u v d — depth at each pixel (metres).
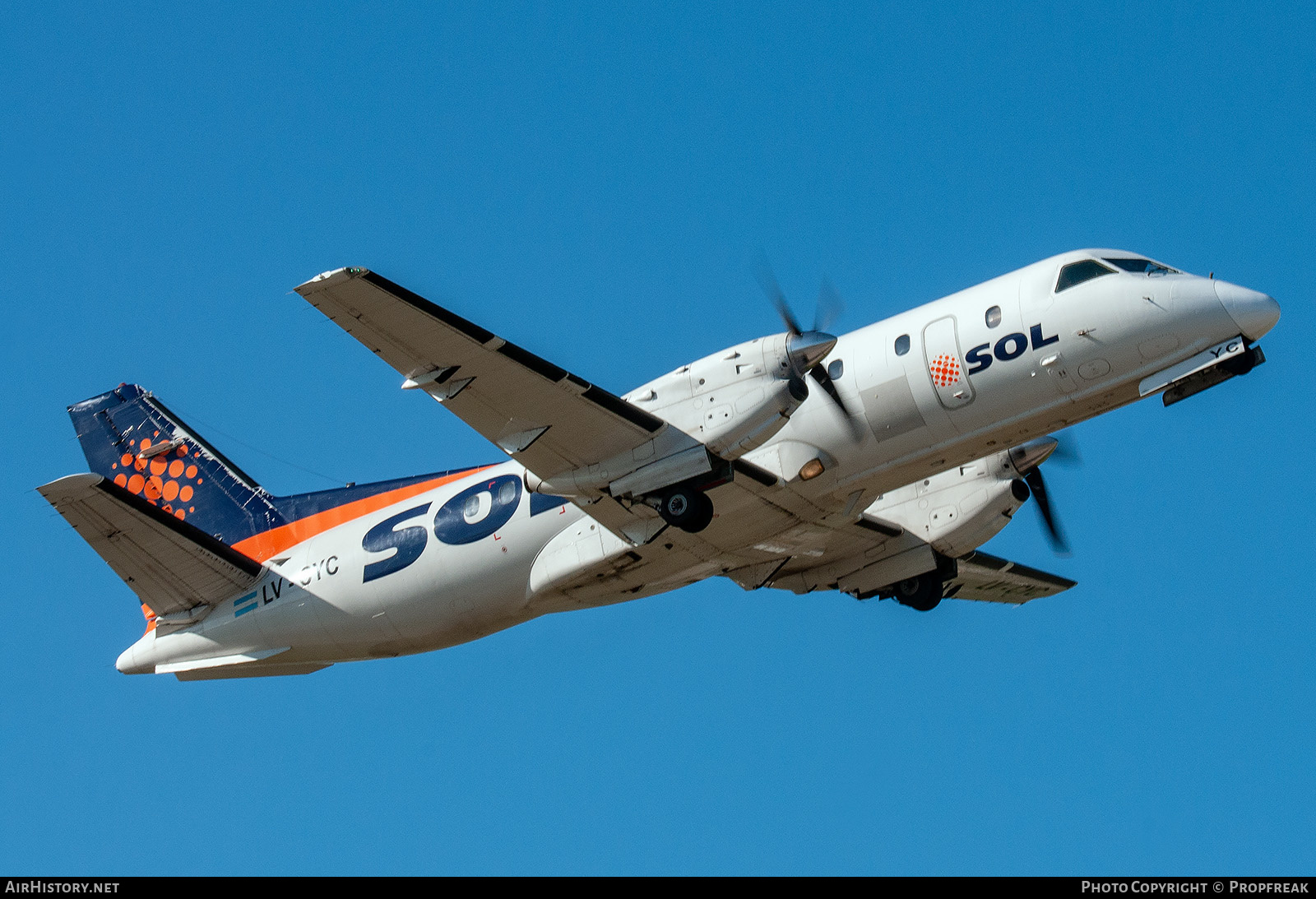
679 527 58.19
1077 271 57.25
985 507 71.00
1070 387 56.94
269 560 74.38
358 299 49.38
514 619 67.94
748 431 56.56
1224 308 55.03
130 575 69.12
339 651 70.69
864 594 74.56
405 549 67.31
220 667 72.00
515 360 53.03
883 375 58.81
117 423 79.88
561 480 59.19
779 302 57.38
